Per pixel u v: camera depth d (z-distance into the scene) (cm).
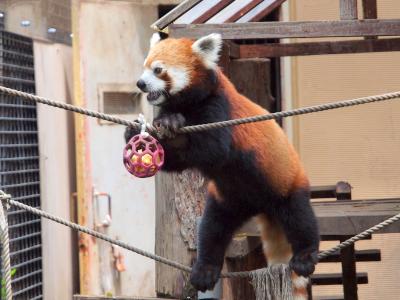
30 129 1404
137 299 1148
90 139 1423
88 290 1416
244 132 920
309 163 1533
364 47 1243
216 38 910
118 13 1450
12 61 1361
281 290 908
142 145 799
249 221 1035
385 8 1515
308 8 1498
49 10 1488
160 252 1167
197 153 873
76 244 1529
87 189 1420
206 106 898
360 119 1531
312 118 1530
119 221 1445
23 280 1334
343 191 1306
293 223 942
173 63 904
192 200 1132
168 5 1488
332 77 1527
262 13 1222
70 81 1574
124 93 1454
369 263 1523
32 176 1399
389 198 1397
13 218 1312
